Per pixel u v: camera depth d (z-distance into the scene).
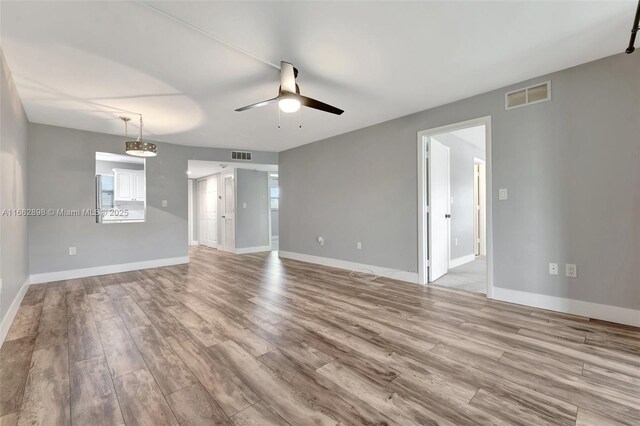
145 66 2.56
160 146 5.29
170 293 3.50
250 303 3.11
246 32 2.10
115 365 1.88
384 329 2.42
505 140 3.07
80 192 4.43
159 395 1.58
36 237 4.05
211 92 3.11
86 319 2.66
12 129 2.76
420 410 1.45
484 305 3.00
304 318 2.68
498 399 1.53
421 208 3.86
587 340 2.18
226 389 1.63
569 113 2.70
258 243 7.39
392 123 4.15
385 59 2.50
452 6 1.86
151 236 5.15
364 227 4.60
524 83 2.95
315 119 4.11
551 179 2.80
